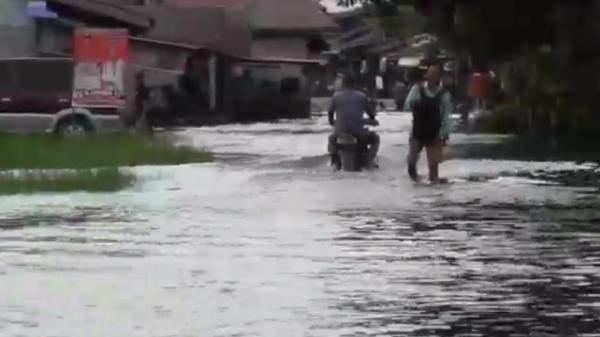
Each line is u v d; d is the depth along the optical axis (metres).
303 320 13.36
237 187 29.11
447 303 14.44
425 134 30.31
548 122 54.84
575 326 13.12
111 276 16.27
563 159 38.50
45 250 18.72
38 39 56.62
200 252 18.53
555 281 15.98
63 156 34.66
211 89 75.62
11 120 45.81
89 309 13.95
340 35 113.62
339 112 34.34
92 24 60.91
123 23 62.59
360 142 34.22
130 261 17.61
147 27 64.69
